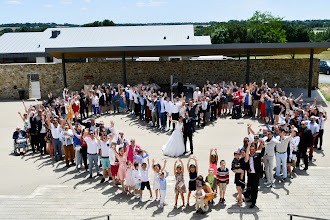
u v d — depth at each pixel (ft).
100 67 88.02
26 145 42.37
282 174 32.48
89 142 33.30
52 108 49.06
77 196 29.50
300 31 215.31
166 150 39.55
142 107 56.49
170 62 87.92
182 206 27.35
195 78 88.17
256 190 26.30
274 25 191.62
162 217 25.38
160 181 26.86
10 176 34.42
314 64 82.17
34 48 117.60
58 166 37.52
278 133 31.35
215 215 25.46
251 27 197.77
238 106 55.77
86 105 58.75
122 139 32.58
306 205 26.71
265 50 75.00
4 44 121.70
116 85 85.56
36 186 31.83
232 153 39.40
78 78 87.51
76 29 120.16
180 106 49.55
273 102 51.16
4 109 70.64
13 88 83.56
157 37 107.04
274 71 84.69
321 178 31.89
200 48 67.21
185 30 111.34
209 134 47.70
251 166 26.30
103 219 25.20
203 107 51.49
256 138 28.12
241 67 86.17
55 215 26.11
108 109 66.03
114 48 67.97
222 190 27.25
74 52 71.77
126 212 26.35
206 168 34.63
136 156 30.89
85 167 35.81
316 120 38.99
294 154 33.09
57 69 85.51
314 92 78.02
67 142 36.45
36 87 110.22
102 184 32.30
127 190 29.89
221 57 96.27
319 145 41.47
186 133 39.37
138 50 68.44
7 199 29.01
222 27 206.80
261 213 25.59
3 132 52.75
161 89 85.71
